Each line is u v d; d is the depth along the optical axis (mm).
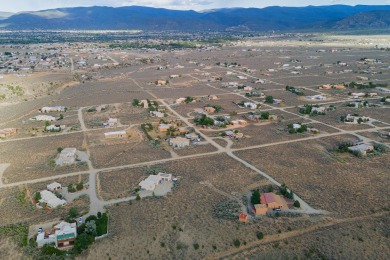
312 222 85062
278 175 111812
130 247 79312
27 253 77938
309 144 138875
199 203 95562
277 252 76312
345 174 111750
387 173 111688
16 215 91875
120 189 104125
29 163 125500
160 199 98188
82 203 96750
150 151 134375
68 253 77688
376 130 153875
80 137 152375
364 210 90250
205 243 79625
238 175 112250
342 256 75188
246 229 83062
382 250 76688
